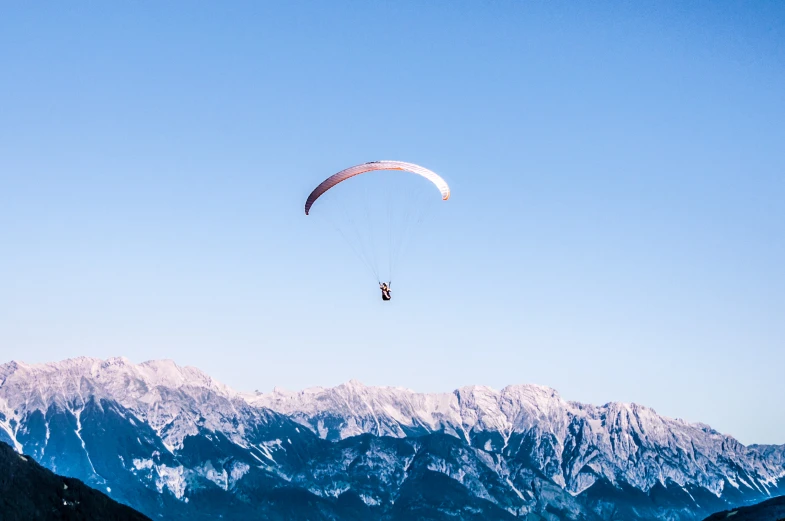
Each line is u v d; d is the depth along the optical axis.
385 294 127.12
